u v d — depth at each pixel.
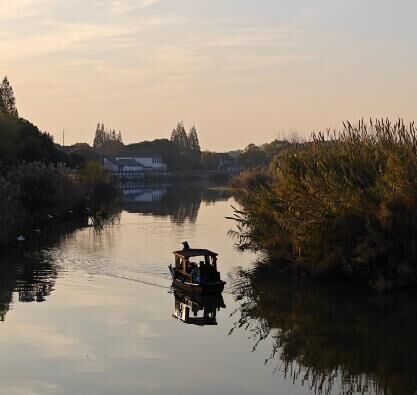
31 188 59.16
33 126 104.00
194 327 27.59
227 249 50.38
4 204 50.09
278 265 41.47
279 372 22.09
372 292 34.75
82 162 118.06
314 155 39.75
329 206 36.12
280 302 32.72
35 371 21.55
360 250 34.84
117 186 120.00
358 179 36.53
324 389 20.61
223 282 33.62
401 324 28.34
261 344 25.31
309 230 36.44
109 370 21.81
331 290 35.25
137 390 20.09
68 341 24.88
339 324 28.36
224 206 97.44
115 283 36.41
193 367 22.34
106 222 70.31
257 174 104.56
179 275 35.91
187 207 94.50
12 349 23.75
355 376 21.88
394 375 21.98
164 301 32.28
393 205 34.41
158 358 23.23
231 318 29.38
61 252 47.28
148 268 41.25
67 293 33.38
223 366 22.58
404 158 35.31
